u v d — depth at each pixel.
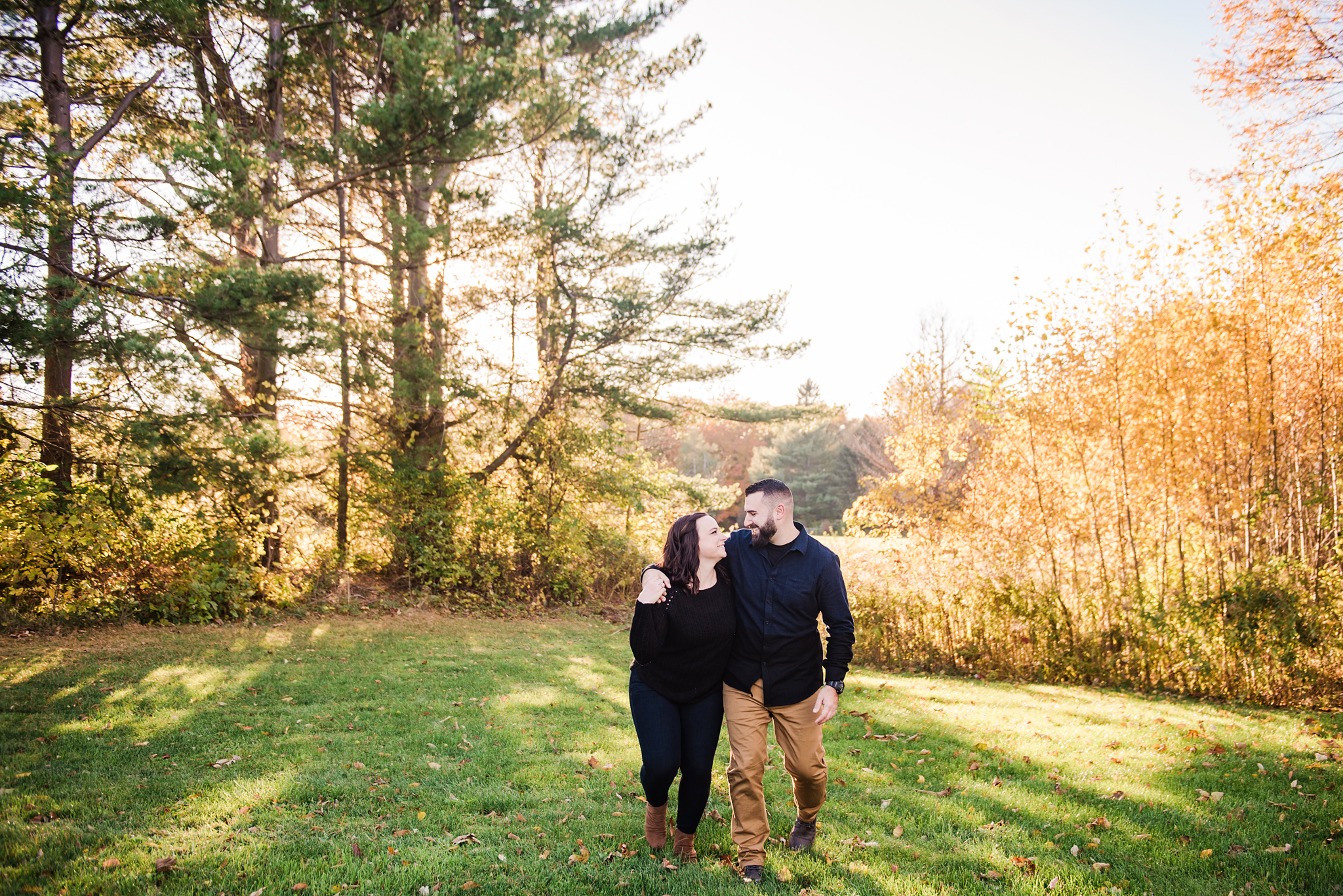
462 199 10.85
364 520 12.74
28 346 6.93
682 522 3.21
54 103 9.09
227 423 8.73
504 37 11.91
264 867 3.00
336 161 10.49
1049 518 9.25
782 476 43.91
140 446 8.05
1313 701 6.74
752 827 3.10
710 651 3.15
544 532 14.36
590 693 7.08
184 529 9.91
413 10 13.06
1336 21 10.02
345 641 9.22
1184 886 3.06
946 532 10.65
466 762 4.64
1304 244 7.70
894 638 9.38
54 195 7.30
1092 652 8.12
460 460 14.57
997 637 8.72
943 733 5.70
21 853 2.99
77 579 9.12
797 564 3.22
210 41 10.94
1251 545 7.98
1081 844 3.50
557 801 3.98
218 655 7.83
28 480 8.09
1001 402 9.95
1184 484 8.33
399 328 11.60
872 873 3.12
